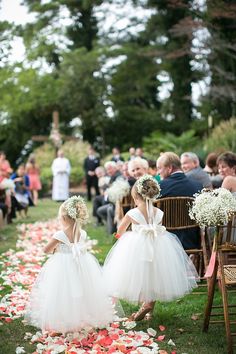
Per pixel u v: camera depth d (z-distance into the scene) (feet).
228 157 16.14
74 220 12.56
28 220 34.91
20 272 18.21
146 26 79.46
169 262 12.79
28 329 12.78
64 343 11.60
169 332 12.61
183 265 13.19
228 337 11.20
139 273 12.56
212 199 11.69
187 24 51.55
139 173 20.01
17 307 14.03
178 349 11.51
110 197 21.27
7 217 32.83
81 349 11.19
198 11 52.19
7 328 12.84
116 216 21.75
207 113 71.56
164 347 11.62
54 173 50.24
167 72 83.66
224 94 52.85
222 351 11.39
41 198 58.34
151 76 84.79
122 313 13.46
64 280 11.91
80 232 12.82
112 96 84.12
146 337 11.93
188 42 55.31
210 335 12.39
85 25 89.20
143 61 83.25
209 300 12.37
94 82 81.97
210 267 12.33
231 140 46.70
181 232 16.25
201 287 16.61
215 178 21.45
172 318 13.58
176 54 56.13
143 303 13.37
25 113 85.25
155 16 75.72
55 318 11.71
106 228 28.45
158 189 13.38
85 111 84.84
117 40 83.61
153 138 67.82
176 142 61.05
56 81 83.87
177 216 15.80
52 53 87.86
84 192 57.47
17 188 35.76
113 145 87.86
